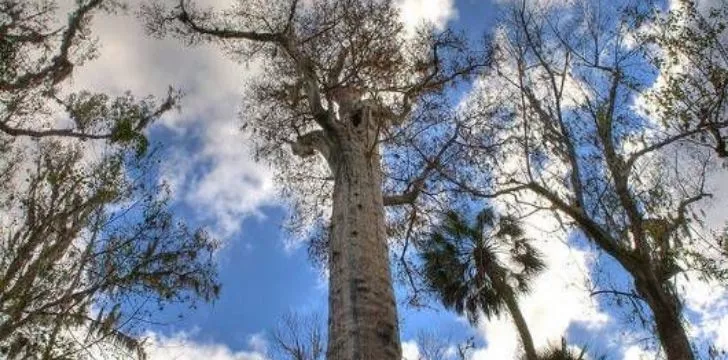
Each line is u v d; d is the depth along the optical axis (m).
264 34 13.90
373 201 10.02
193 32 14.18
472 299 17.69
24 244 10.16
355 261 8.75
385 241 9.55
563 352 15.45
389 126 12.98
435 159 12.65
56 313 9.93
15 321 9.49
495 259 17.97
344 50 13.75
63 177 10.99
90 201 10.99
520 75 13.28
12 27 14.41
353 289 8.36
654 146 12.36
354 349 7.65
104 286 10.55
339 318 8.10
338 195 10.08
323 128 11.42
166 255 11.35
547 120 12.83
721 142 11.91
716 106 11.94
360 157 10.80
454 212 15.98
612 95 12.85
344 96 12.96
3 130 13.19
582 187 12.16
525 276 18.03
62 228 10.59
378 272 8.74
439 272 17.88
